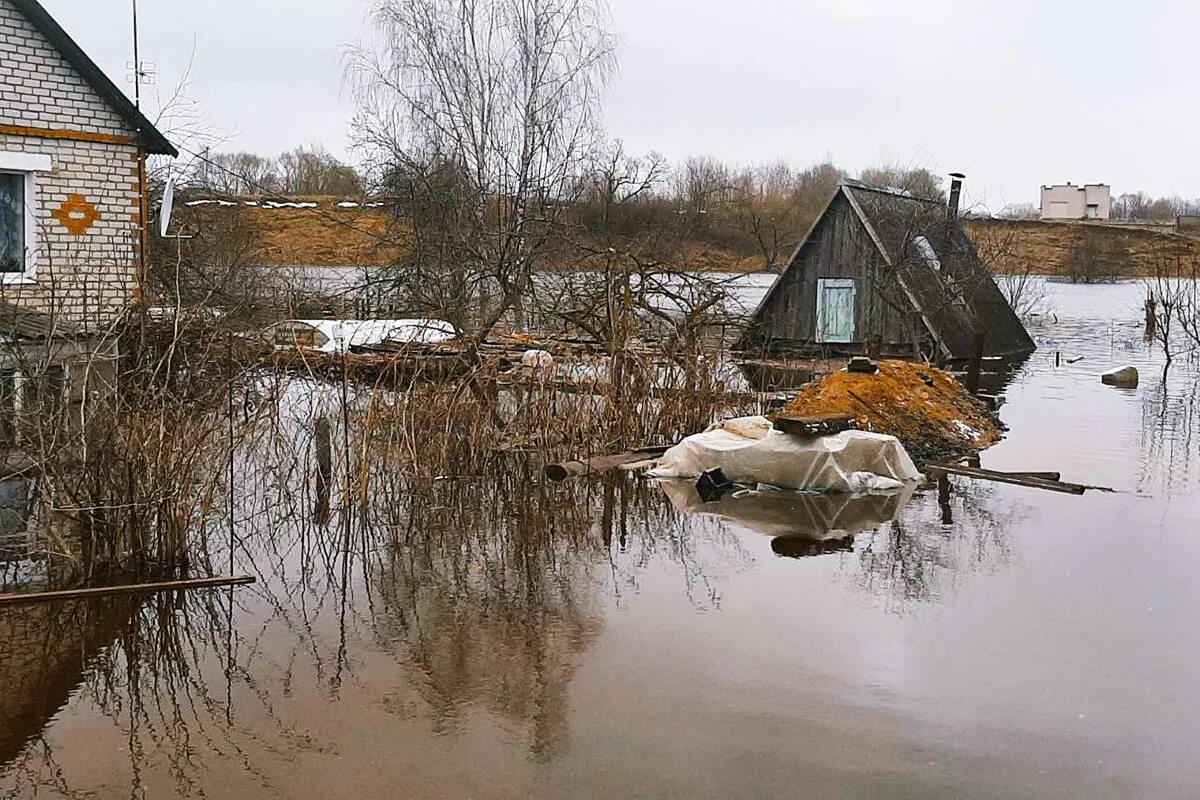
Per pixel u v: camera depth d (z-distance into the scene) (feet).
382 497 38.17
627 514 36.11
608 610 26.05
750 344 88.84
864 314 88.22
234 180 109.70
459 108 82.89
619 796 17.02
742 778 17.62
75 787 17.37
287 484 36.83
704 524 34.73
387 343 60.64
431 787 17.30
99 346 31.40
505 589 27.91
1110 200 294.25
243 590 27.73
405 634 24.47
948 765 18.16
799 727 19.53
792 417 41.22
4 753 18.57
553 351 52.34
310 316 76.18
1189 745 18.99
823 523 34.76
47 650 23.38
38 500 30.53
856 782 17.53
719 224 128.77
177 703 20.65
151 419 30.40
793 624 24.99
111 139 48.26
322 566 29.96
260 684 21.53
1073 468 44.01
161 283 55.01
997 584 28.07
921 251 91.25
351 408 41.93
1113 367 85.81
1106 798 17.15
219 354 40.70
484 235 73.00
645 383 48.11
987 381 75.61
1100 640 23.97
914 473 41.47
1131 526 34.17
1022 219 237.04
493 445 43.47
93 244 47.98
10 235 45.57
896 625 24.90
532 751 18.54
